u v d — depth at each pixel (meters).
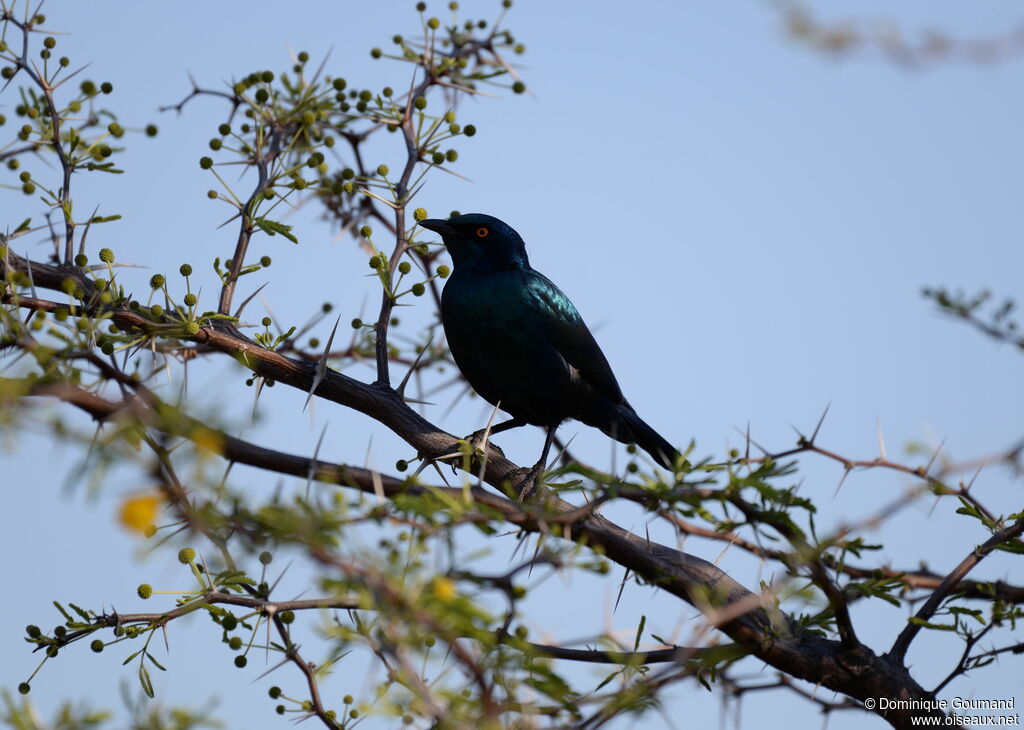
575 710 7.17
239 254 11.34
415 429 11.36
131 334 9.70
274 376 11.10
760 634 9.55
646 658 8.72
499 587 6.78
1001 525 10.28
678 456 8.18
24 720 5.59
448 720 6.13
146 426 5.78
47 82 11.92
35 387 6.47
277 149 12.66
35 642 8.52
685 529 12.46
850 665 9.68
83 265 10.88
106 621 8.52
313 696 8.84
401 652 5.93
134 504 5.48
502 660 6.63
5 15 12.00
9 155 12.06
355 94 13.23
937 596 10.16
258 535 6.00
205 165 12.09
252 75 12.80
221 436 6.02
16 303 9.11
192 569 8.64
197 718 5.88
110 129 12.16
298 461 8.02
